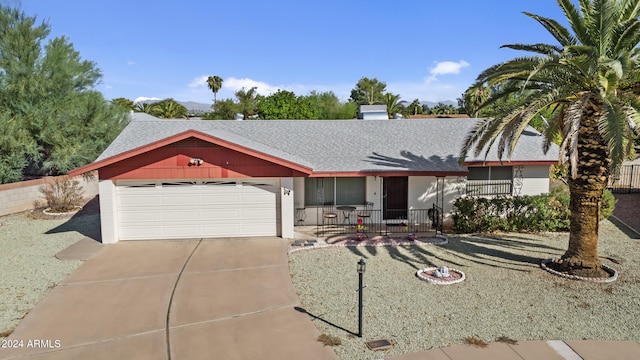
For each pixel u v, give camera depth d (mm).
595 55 9961
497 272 11578
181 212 14727
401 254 13258
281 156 15398
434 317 8844
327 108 58000
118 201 14469
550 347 7648
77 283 10664
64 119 22344
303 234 15398
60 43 23438
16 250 13625
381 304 9477
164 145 13883
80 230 16406
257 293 10078
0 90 21375
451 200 16875
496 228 16000
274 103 45188
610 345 7723
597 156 10867
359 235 14961
